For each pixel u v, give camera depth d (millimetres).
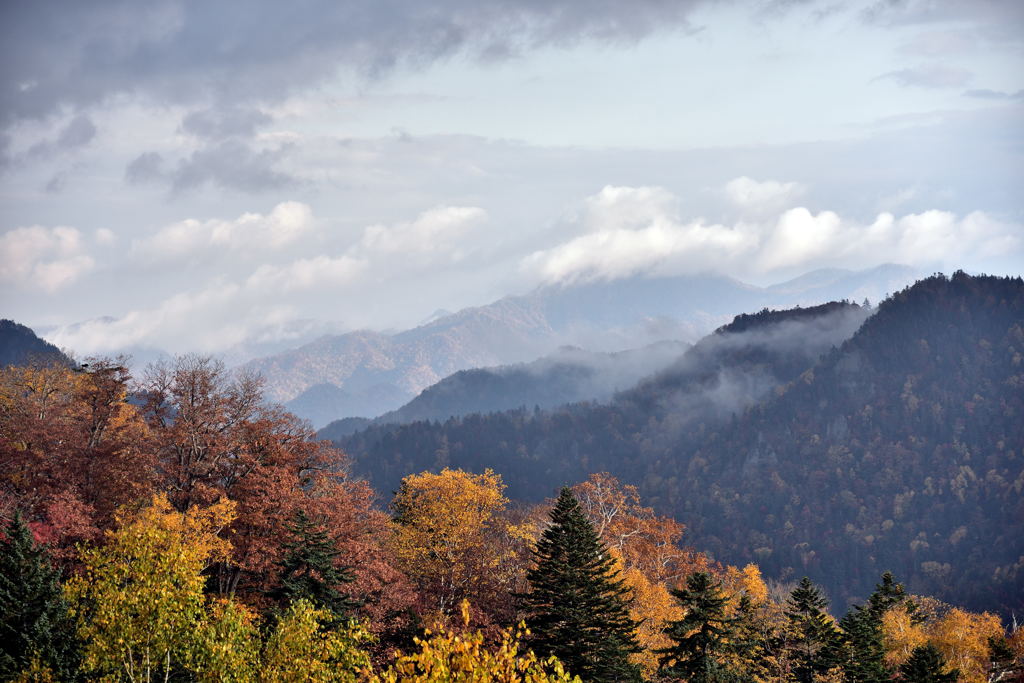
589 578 53531
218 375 64688
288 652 30516
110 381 64125
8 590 38625
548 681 26609
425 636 51500
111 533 32562
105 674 31906
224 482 60625
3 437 58031
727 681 56156
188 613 30531
